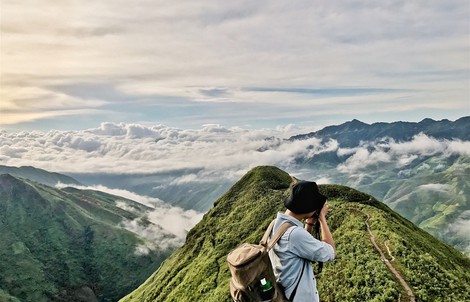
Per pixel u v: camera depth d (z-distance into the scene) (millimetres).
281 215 6758
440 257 71125
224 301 83750
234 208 147250
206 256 122312
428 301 40844
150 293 130625
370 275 48156
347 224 76938
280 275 6414
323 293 50875
